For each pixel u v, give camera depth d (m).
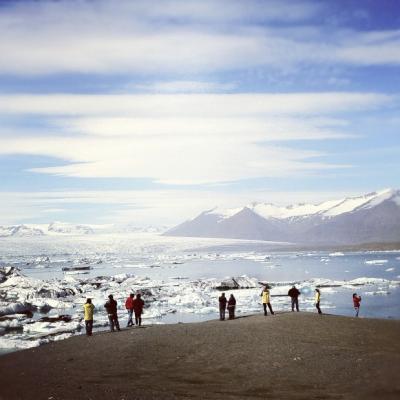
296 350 23.67
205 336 27.28
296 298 36.84
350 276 97.06
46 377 21.08
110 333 30.20
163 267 150.00
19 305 54.91
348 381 18.67
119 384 19.38
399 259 162.88
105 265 164.50
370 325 30.25
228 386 18.81
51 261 194.75
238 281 77.62
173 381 19.73
